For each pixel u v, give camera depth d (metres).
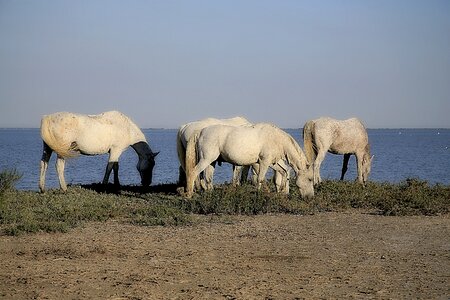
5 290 8.74
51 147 18.73
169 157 68.44
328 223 14.46
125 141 20.50
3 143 129.62
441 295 8.64
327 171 48.31
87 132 19.19
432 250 11.63
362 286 9.09
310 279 9.45
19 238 12.47
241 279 9.39
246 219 14.98
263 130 17.11
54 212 15.06
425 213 15.81
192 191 17.30
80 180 35.62
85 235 12.83
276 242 12.23
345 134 20.77
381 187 19.34
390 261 10.71
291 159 17.34
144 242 12.12
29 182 32.88
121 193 19.69
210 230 13.47
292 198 17.41
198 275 9.61
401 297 8.54
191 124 19.38
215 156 17.14
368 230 13.59
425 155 77.00
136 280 9.30
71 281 9.22
